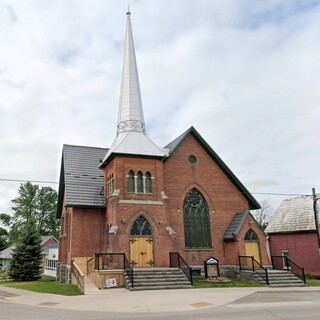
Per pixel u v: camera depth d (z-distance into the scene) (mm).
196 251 26531
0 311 14133
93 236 26484
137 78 30891
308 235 31859
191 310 13656
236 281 23969
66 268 28031
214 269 24328
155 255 23922
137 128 28219
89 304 15445
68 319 12023
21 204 70688
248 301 15641
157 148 26859
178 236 26359
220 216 28109
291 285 21859
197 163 28719
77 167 30047
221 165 29234
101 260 22906
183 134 28719
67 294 19031
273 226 35719
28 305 16000
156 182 25781
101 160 29156
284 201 37156
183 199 27422
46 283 27328
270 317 11703
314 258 30906
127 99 29469
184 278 21125
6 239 77438
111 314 13000
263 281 22234
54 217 73062
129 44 32250
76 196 27062
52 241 63594
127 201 24406
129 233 23781
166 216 25094
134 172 25484
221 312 12898
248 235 26469
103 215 27172
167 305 14875
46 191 73250
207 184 28516
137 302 15594
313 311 12906
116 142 27703
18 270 34000
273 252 35125
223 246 27391
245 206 29203
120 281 20547
